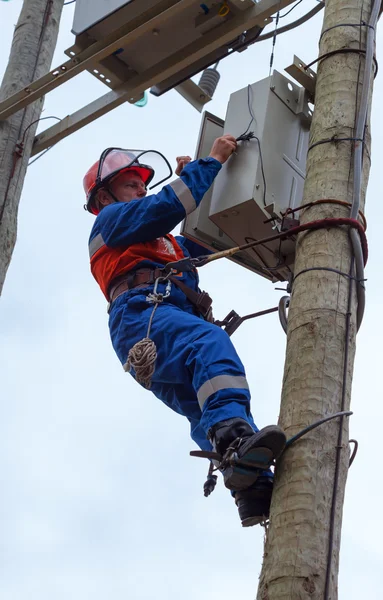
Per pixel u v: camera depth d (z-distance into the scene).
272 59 6.37
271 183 6.08
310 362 4.71
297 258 5.06
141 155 6.43
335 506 4.42
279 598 4.22
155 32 6.73
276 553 4.34
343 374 4.71
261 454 4.60
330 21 5.63
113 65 6.99
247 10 6.54
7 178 7.16
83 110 7.26
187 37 6.75
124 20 6.75
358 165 5.12
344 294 4.87
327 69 5.49
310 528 4.34
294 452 4.55
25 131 7.35
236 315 6.09
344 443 4.57
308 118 6.39
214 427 4.91
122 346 5.67
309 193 5.17
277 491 4.52
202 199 6.44
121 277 5.89
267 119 6.16
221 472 4.89
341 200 5.07
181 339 5.35
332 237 4.98
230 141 6.03
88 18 6.80
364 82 5.35
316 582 4.23
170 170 6.49
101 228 5.97
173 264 5.73
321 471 4.47
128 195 6.43
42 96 7.51
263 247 6.18
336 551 4.35
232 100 6.36
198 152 6.50
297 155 6.29
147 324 5.55
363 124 5.25
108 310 5.91
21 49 7.75
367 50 5.42
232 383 5.04
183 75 7.18
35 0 7.99
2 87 7.59
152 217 5.77
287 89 6.36
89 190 6.52
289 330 4.88
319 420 4.56
